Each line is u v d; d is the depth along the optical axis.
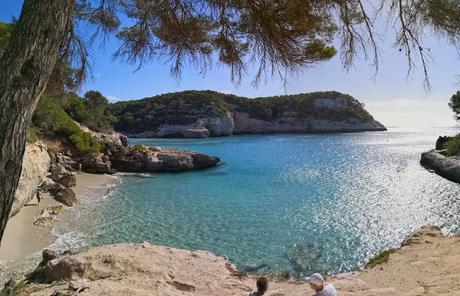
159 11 5.61
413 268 11.71
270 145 95.25
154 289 10.45
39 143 33.91
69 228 21.20
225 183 39.31
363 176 43.00
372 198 30.53
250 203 29.16
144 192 33.94
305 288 11.62
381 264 12.79
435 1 4.17
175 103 147.50
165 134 138.38
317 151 77.38
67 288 10.06
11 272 14.48
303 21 4.68
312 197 31.23
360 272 12.76
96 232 20.91
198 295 10.59
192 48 5.96
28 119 2.90
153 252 13.17
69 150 45.19
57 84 5.59
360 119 177.25
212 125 143.75
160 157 49.81
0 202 2.79
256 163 56.97
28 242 17.95
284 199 30.55
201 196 32.12
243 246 19.31
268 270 16.31
